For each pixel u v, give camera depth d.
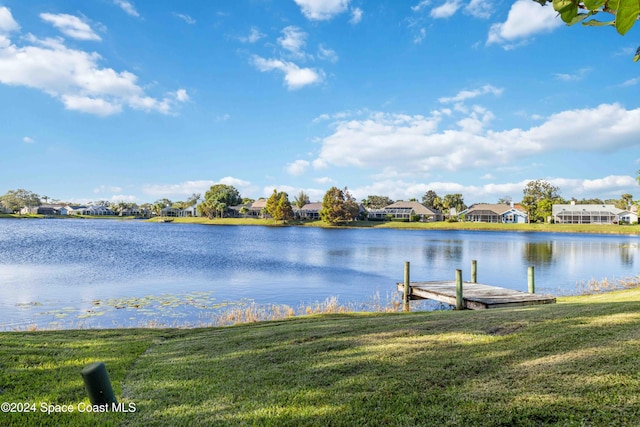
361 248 37.56
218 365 5.21
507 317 6.71
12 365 5.09
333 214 83.31
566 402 3.33
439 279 21.03
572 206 79.75
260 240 47.12
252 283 19.09
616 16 0.85
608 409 3.15
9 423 3.51
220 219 100.75
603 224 74.31
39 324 11.24
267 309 13.67
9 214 112.94
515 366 4.24
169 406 3.89
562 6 1.16
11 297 15.05
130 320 11.87
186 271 22.44
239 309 13.13
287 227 82.31
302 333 6.83
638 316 5.73
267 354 5.59
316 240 47.75
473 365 4.41
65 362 5.34
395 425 3.29
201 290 17.16
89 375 3.61
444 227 76.88
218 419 3.57
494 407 3.40
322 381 4.34
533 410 3.27
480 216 85.06
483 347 5.04
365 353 5.22
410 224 80.12
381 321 7.63
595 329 5.23
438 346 5.25
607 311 6.32
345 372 4.57
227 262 26.64
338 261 27.97
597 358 4.15
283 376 4.59
